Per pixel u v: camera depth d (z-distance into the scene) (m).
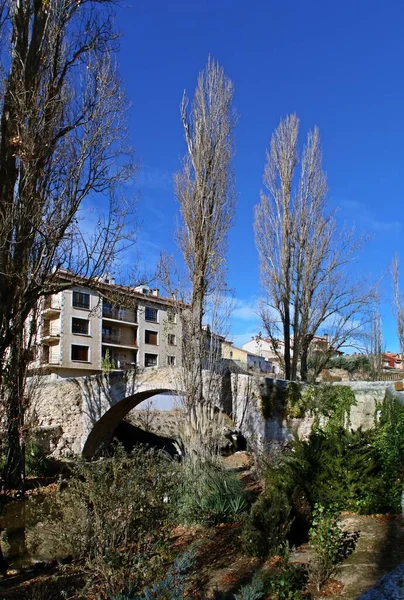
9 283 9.46
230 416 15.73
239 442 19.80
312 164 21.92
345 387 14.68
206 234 13.68
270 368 51.78
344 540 6.04
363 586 4.80
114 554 5.46
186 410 12.07
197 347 12.62
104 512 5.62
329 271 21.80
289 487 7.59
